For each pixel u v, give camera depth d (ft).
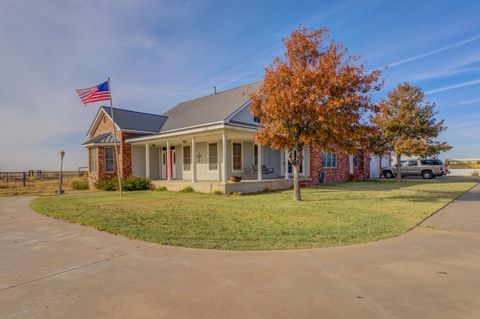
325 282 12.23
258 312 9.82
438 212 27.71
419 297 10.78
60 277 13.09
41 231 22.17
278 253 16.17
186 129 53.31
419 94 63.41
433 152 65.05
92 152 69.56
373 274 13.03
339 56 34.04
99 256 15.98
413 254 15.69
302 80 32.37
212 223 23.81
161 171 70.28
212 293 11.33
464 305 10.14
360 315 9.53
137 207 33.06
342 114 33.35
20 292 11.59
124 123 66.33
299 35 35.88
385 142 66.59
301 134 35.60
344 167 79.82
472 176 98.99
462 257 15.16
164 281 12.53
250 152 62.54
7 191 62.59
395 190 49.65
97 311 10.01
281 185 55.36
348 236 19.29
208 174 60.75
